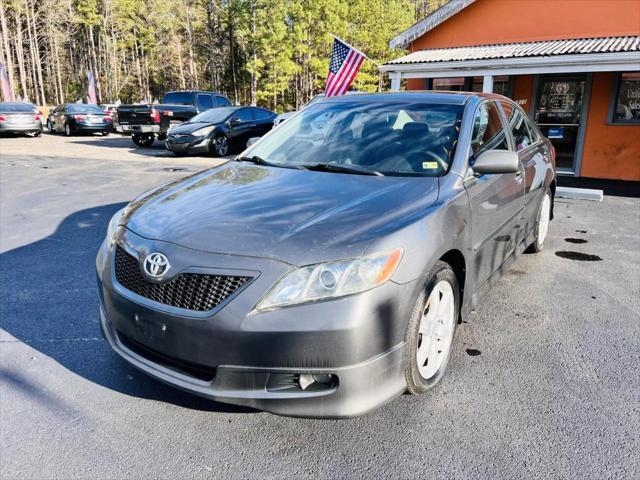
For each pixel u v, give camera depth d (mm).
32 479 2270
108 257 2832
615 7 11078
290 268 2279
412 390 2719
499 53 11180
